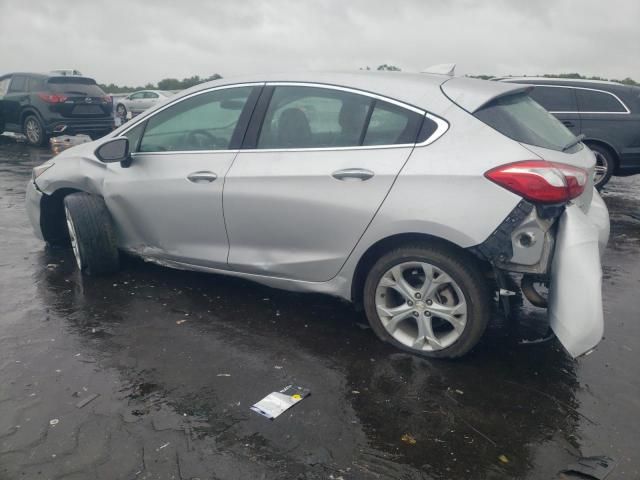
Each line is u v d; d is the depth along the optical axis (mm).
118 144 4273
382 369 3330
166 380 3203
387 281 3459
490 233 3057
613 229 6688
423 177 3197
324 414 2900
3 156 12211
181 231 4227
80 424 2795
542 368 3369
